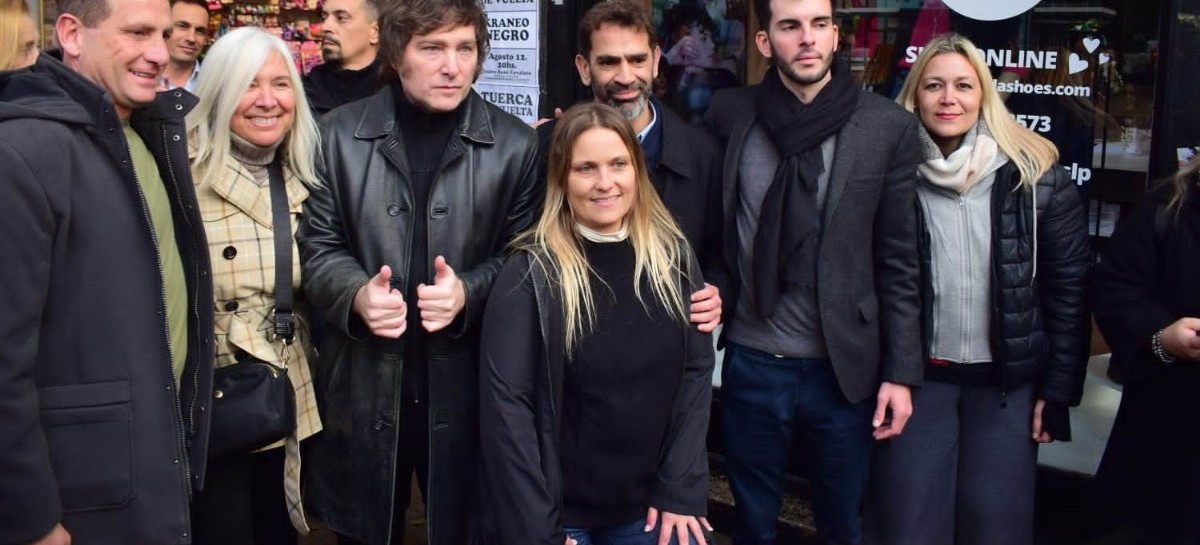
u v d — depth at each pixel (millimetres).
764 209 2920
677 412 2660
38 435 2102
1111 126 3395
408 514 4145
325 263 2676
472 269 2750
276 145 2697
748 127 3012
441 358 2730
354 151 2744
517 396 2535
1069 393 3010
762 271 2930
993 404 3055
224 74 2605
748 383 3082
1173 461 2854
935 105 2977
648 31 3018
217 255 2637
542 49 4219
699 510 2658
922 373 2955
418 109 2754
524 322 2545
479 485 2689
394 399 2725
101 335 2211
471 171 2736
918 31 3703
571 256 2553
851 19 3820
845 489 3070
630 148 2580
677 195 3016
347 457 2775
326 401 2818
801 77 2842
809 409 3020
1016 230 2934
